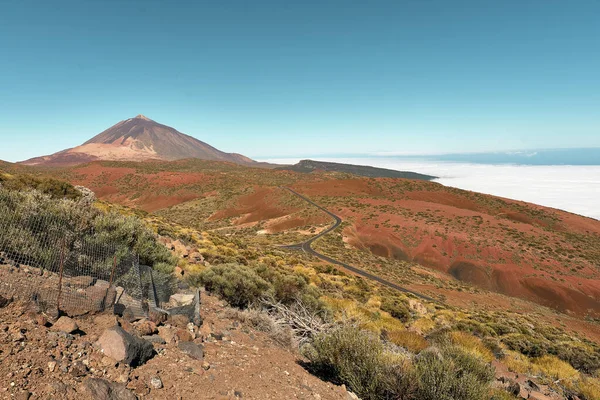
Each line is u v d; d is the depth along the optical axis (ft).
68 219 22.49
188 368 13.10
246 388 13.17
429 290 213.25
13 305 12.41
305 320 25.76
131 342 11.92
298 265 118.62
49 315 12.69
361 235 466.70
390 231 472.44
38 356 10.09
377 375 16.38
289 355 20.08
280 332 22.75
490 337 53.57
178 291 26.55
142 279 21.09
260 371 15.30
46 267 17.81
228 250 85.10
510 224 510.99
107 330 12.09
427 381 15.88
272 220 543.39
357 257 314.14
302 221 521.65
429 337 37.52
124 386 10.40
